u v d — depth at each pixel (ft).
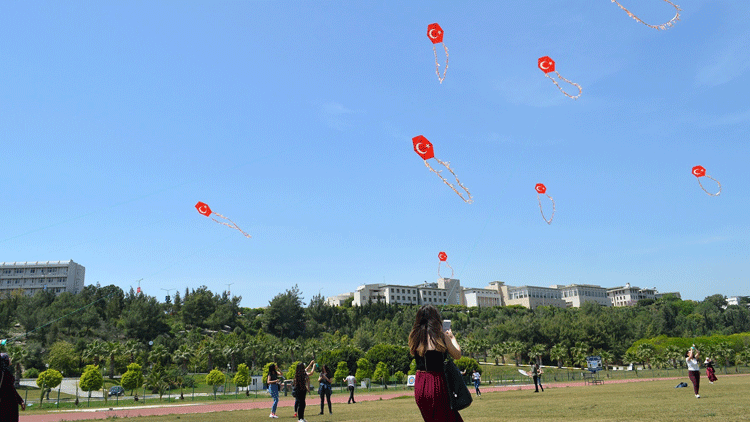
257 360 442.09
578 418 47.47
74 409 159.22
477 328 616.80
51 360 373.81
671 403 62.34
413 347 19.47
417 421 51.67
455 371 18.99
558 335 504.84
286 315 634.84
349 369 344.90
